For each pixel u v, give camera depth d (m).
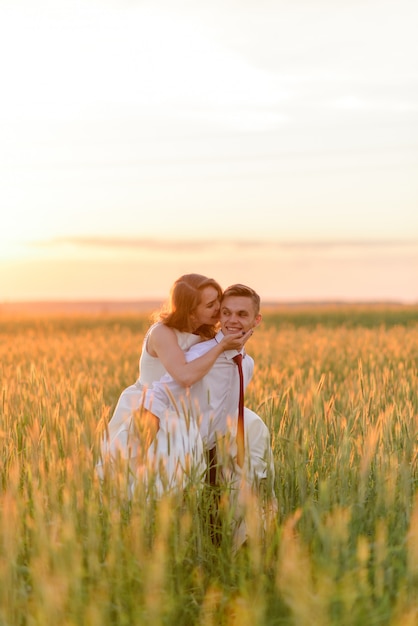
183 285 5.16
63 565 3.39
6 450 4.93
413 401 6.55
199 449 4.79
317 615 3.17
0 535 3.67
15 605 3.49
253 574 3.92
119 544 3.70
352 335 19.44
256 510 4.14
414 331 20.36
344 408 6.57
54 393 6.17
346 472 4.45
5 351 14.84
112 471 4.20
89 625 3.22
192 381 4.93
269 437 4.96
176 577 3.81
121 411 5.38
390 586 3.62
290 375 10.84
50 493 3.98
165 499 3.93
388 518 4.07
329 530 3.62
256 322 5.21
